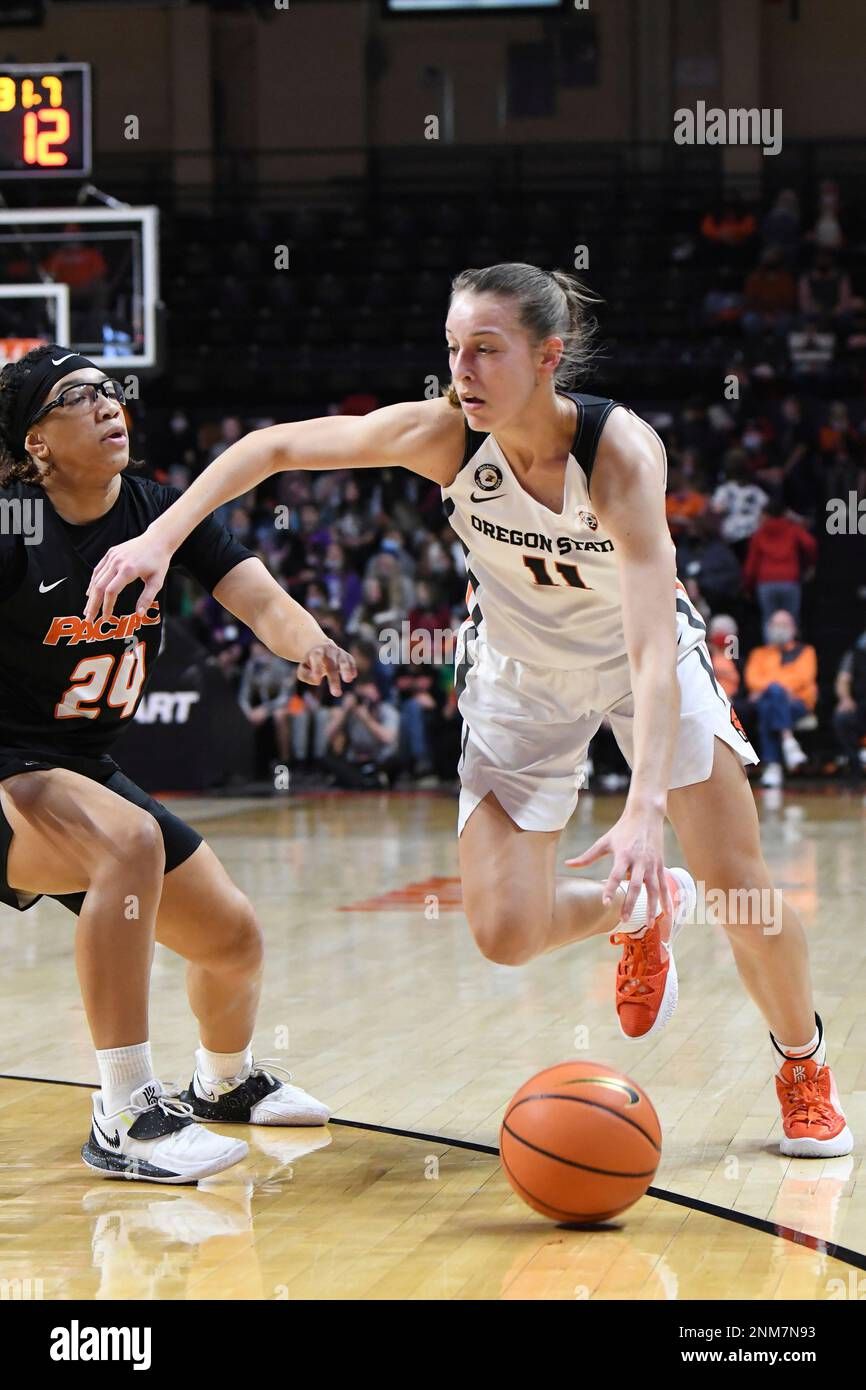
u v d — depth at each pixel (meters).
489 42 16.06
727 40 15.61
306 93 16.12
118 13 16.19
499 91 16.12
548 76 16.02
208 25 16.08
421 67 16.16
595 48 15.93
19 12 9.48
